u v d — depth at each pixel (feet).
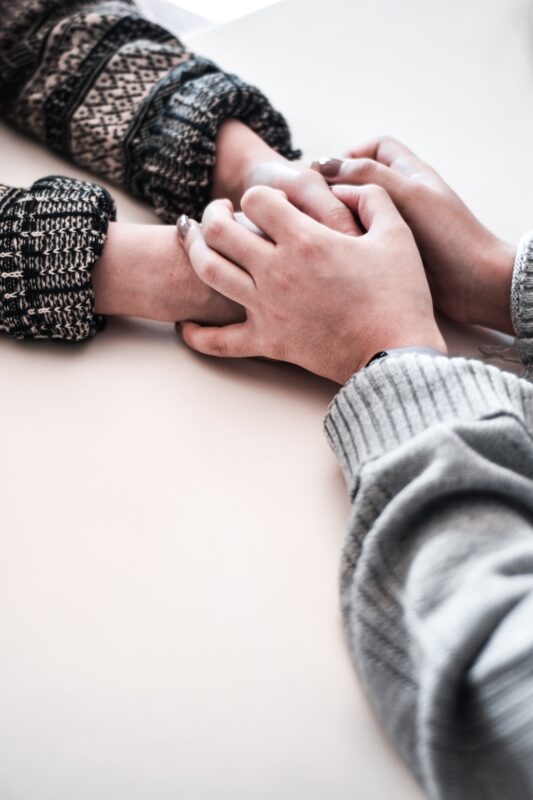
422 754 1.63
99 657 1.78
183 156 2.34
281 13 2.94
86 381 2.10
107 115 2.44
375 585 1.77
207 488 1.96
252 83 2.72
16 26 2.53
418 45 2.84
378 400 1.88
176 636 1.80
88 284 2.10
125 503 1.94
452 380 1.86
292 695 1.76
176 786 1.69
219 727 1.73
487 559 1.69
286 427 2.06
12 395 2.07
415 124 2.63
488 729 1.59
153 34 2.57
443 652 1.62
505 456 1.81
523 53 2.82
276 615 1.83
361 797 1.68
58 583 1.84
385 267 2.05
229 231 2.07
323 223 2.17
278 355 2.10
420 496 1.75
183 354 2.17
